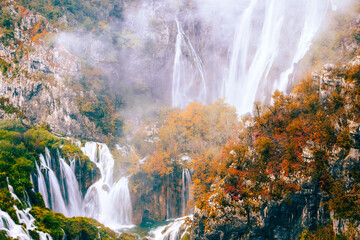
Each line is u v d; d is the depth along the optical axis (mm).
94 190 130250
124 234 116562
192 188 123375
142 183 133750
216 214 100438
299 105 109188
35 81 147375
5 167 104812
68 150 128750
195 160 129000
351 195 92312
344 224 91438
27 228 94938
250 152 106125
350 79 99562
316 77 110688
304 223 96250
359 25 131375
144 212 133625
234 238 100312
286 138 103000
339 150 94875
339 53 130125
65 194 125250
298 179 96562
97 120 149750
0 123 133500
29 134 122625
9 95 146750
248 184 101750
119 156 140375
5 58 150875
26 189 105688
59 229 99750
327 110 102438
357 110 95500
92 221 114312
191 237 104188
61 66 151125
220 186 104375
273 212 98062
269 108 111750
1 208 93000
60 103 146000
